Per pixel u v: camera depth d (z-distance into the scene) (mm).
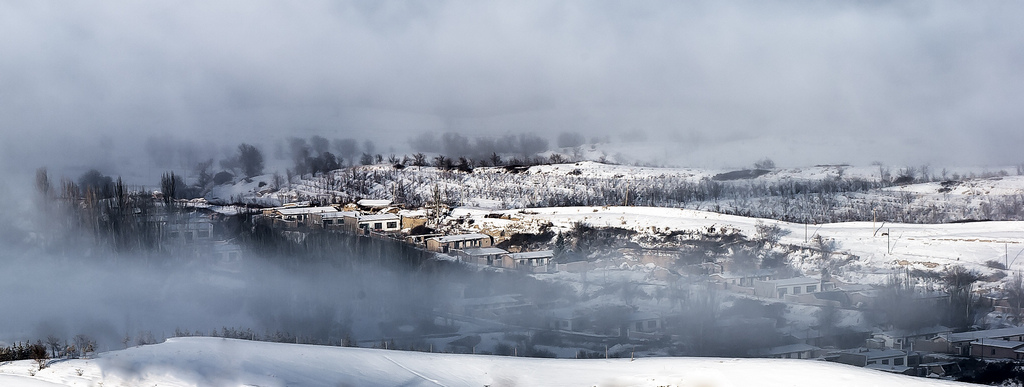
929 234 133250
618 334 88938
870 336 85438
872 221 153000
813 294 100000
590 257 131125
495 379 44969
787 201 182750
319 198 198375
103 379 37906
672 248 131875
